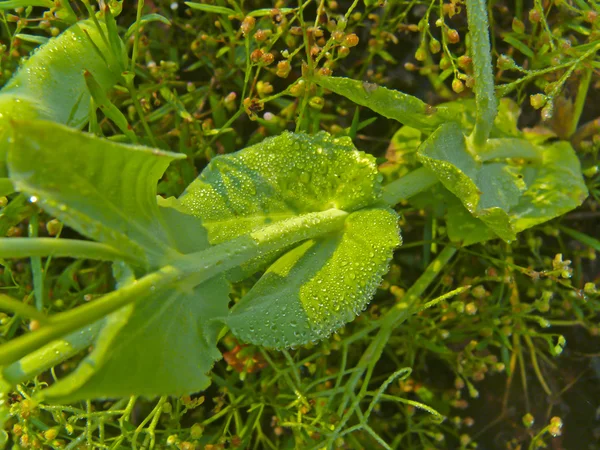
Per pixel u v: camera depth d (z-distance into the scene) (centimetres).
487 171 16
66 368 18
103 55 15
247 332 13
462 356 18
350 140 14
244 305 13
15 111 14
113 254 10
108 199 11
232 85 19
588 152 18
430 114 15
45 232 19
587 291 16
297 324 13
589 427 19
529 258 18
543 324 17
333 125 18
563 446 19
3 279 18
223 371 19
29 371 11
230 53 18
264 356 17
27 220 19
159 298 12
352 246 14
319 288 13
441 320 18
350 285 13
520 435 19
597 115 19
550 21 19
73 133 9
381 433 19
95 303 10
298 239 13
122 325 10
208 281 13
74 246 10
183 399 15
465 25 19
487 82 14
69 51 15
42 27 18
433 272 17
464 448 18
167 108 18
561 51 16
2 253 9
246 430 17
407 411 17
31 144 9
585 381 19
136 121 19
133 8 20
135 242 11
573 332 19
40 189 10
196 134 18
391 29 19
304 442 17
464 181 14
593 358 19
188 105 19
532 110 19
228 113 19
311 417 17
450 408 19
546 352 19
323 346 16
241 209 14
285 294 13
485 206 16
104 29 15
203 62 19
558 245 19
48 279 18
